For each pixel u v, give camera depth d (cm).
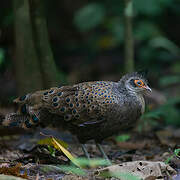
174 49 1797
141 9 1894
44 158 786
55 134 805
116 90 839
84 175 700
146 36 1973
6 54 1611
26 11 1175
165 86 1745
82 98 815
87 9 2072
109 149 1008
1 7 2086
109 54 2245
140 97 868
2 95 1587
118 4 2058
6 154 889
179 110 1502
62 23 2378
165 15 2147
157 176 685
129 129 1217
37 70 1199
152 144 1066
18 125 828
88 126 830
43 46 1040
